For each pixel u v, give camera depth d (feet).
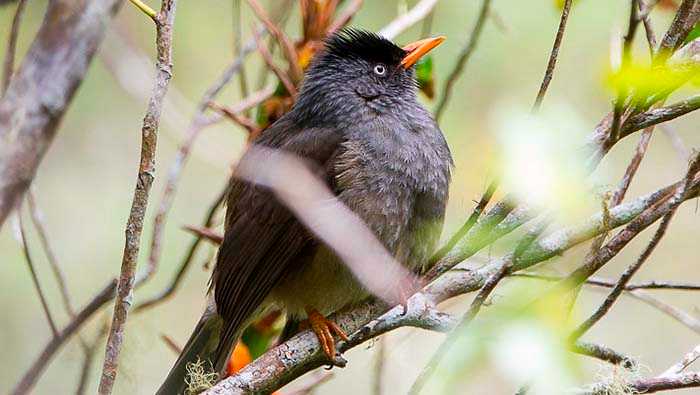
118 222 47.09
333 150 32.60
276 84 38.01
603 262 24.94
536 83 41.50
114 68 40.52
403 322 28.63
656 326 43.98
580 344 25.63
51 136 28.53
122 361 32.78
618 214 26.16
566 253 29.55
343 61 34.78
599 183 24.63
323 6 36.29
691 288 28.09
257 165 32.83
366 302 30.73
